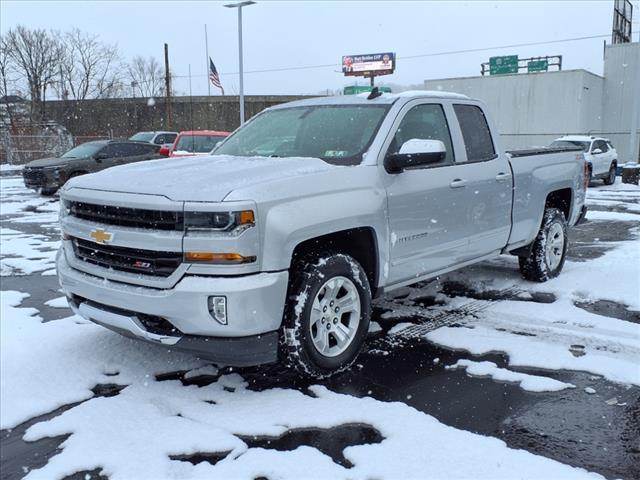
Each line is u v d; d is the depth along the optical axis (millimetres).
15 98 44500
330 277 3969
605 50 34625
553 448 3205
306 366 3883
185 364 4375
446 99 5355
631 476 2934
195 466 3072
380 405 3691
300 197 3805
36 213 14000
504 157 5820
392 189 4449
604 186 22406
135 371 4262
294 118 5254
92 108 45781
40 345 4742
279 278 3619
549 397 3822
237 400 3793
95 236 3912
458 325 5199
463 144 5359
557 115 31812
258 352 3635
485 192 5422
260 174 3883
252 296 3494
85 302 4117
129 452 3207
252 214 3518
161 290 3604
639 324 5172
